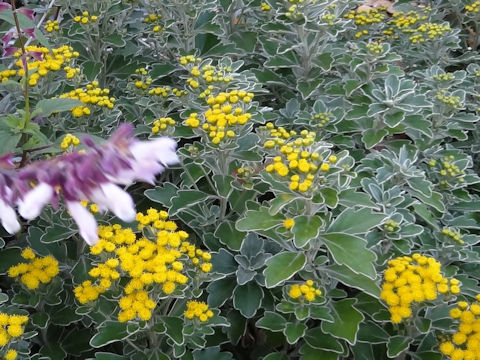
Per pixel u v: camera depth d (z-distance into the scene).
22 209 0.17
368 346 0.36
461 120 0.50
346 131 0.49
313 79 0.53
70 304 0.38
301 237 0.31
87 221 0.17
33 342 0.38
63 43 0.55
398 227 0.37
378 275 0.34
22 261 0.38
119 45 0.54
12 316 0.29
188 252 0.32
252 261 0.39
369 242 0.38
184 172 0.43
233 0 0.60
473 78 0.60
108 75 0.58
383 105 0.46
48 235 0.37
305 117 0.49
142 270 0.30
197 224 0.42
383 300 0.34
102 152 0.17
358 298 0.37
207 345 0.37
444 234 0.39
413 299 0.30
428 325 0.33
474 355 0.30
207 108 0.44
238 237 0.40
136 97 0.50
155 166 0.17
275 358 0.36
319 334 0.35
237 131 0.37
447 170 0.45
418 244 0.41
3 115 0.46
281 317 0.35
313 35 0.53
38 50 0.42
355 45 0.52
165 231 0.32
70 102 0.35
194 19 0.54
